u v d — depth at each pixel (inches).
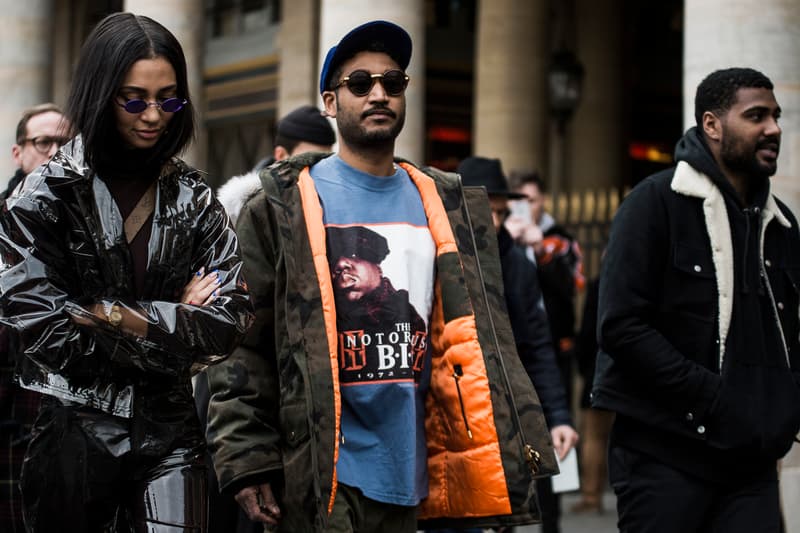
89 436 135.6
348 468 154.0
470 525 160.2
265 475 155.3
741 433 171.9
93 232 136.9
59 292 134.7
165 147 139.7
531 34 650.8
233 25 894.4
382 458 154.7
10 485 195.3
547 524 285.4
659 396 175.9
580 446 418.3
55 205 135.4
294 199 159.5
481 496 157.4
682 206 179.5
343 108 161.5
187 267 141.7
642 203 179.8
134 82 134.7
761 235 179.9
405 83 161.6
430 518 162.1
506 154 647.8
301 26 786.2
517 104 647.1
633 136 899.4
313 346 152.9
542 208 358.3
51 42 628.1
